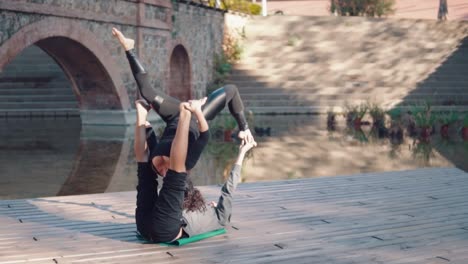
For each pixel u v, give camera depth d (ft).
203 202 17.07
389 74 91.40
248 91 89.04
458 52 95.25
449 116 65.05
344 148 51.01
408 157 46.09
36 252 15.80
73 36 57.21
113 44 64.44
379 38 97.30
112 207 21.09
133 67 16.72
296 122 72.49
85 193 31.83
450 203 22.16
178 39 78.54
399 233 17.90
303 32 98.22
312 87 89.04
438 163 43.24
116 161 42.68
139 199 16.53
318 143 54.08
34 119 75.56
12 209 20.67
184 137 15.34
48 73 85.61
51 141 53.26
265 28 98.68
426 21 98.89
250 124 69.15
